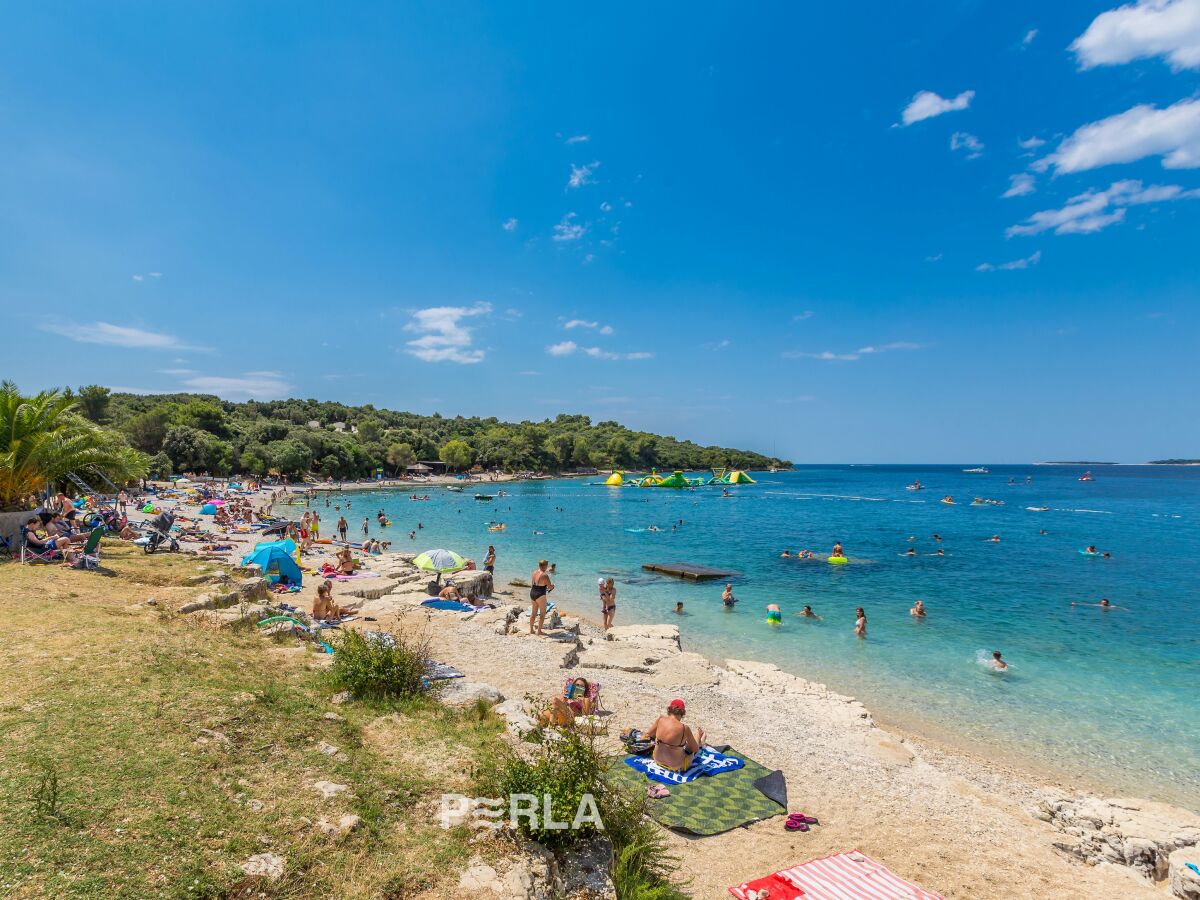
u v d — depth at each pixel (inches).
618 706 497.4
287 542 880.3
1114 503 3523.6
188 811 225.1
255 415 6235.2
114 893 181.3
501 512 2837.1
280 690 353.7
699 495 4303.6
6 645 357.7
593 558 1535.4
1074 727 571.8
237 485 3462.1
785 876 283.7
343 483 4719.5
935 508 3159.5
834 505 3368.6
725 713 518.6
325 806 248.4
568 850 260.4
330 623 622.8
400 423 7775.6
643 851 264.1
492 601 969.5
